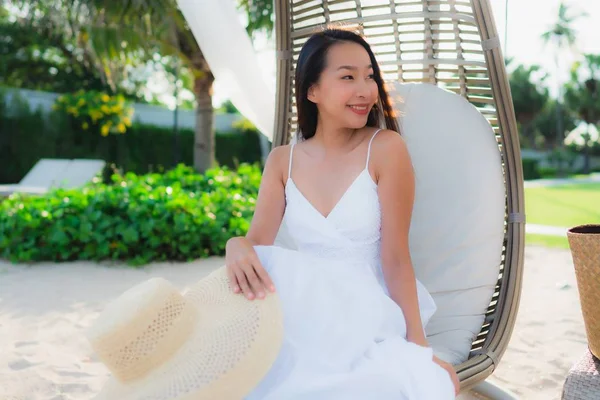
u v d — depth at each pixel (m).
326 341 1.46
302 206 1.75
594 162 31.17
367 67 1.71
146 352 1.27
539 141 34.22
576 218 8.56
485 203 2.08
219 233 5.26
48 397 2.45
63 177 9.50
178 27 7.78
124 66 8.80
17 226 5.07
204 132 8.61
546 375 2.69
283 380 1.40
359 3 2.38
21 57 15.38
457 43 2.23
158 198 5.36
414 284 1.65
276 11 2.46
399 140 1.71
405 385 1.37
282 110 2.48
